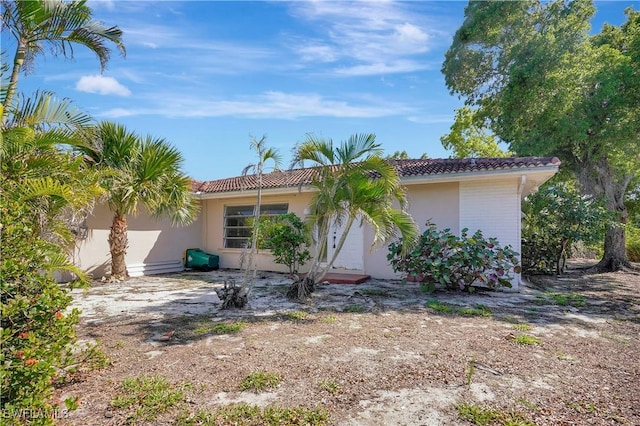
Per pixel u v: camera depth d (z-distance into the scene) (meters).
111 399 3.49
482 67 17.98
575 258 20.27
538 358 4.67
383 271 11.30
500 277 9.17
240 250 14.31
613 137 13.42
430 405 3.43
